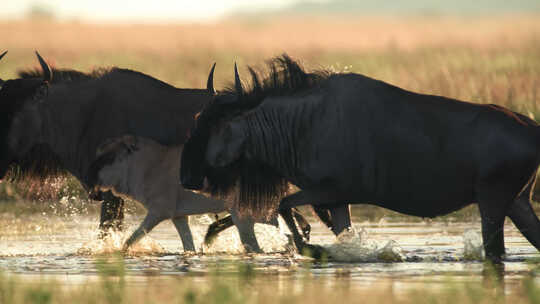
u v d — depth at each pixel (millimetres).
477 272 30297
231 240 39688
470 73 80938
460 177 32344
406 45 159250
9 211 50750
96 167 37875
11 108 37219
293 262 33188
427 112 32500
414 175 32438
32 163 39125
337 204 33844
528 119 33281
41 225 45938
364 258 33688
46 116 37875
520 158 32031
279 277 29500
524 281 28078
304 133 33312
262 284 28016
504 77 74125
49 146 38750
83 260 34406
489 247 32625
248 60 122312
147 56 129125
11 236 41969
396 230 42844
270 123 33625
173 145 38312
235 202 36062
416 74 80812
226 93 34219
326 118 33031
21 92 37406
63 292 26203
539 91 67688
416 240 39219
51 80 38156
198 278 29500
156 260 34344
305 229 38188
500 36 185125
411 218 47781
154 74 93562
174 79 88812
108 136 38281
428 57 110625
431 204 32875
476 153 32125
